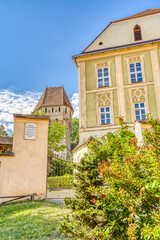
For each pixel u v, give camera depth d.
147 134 4.18
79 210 4.97
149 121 4.27
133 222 3.69
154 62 20.66
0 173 9.66
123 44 22.14
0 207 8.45
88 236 4.22
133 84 20.64
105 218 4.23
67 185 12.01
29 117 10.77
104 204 3.88
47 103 73.50
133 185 3.65
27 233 5.27
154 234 2.84
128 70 21.17
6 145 22.39
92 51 22.52
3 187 9.51
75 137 76.50
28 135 10.54
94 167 5.43
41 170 10.20
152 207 3.48
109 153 4.56
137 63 21.27
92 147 4.77
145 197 3.44
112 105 20.52
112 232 3.94
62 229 4.68
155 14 22.58
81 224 4.68
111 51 21.83
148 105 19.75
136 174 3.78
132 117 19.77
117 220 3.86
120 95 20.59
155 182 3.14
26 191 9.76
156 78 20.20
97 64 22.09
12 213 7.29
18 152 10.17
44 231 5.45
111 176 3.82
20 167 9.99
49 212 7.22
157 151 3.79
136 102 20.12
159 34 21.66
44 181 10.10
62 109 72.06
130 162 3.86
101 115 20.69
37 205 8.34
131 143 4.36
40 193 9.89
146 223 3.35
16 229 5.57
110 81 21.30
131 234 3.22
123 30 22.75
